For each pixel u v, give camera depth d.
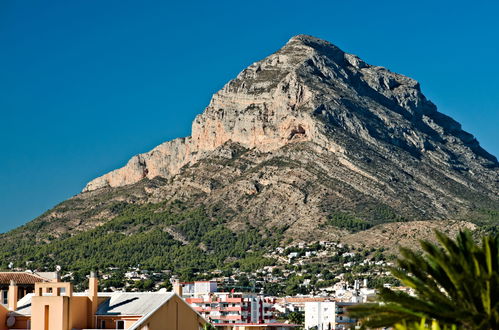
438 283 48.69
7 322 101.12
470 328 46.03
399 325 44.72
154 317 98.62
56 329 96.75
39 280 120.06
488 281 45.75
